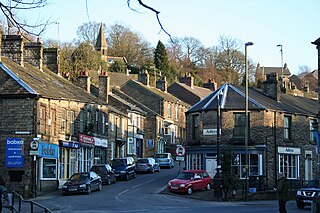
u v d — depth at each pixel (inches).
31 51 1748.3
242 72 4089.6
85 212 967.0
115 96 2450.8
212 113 1691.7
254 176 1605.6
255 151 1632.6
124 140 2239.2
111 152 2057.1
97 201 1213.7
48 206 1102.4
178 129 2974.9
